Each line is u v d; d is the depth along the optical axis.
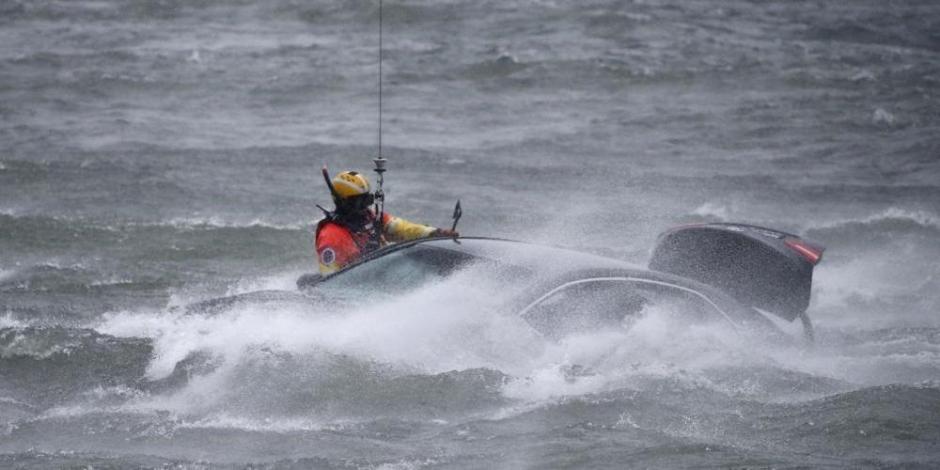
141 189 57.38
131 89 94.81
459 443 20.31
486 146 74.31
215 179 60.84
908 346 30.17
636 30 125.75
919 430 20.92
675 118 87.12
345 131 79.44
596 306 25.38
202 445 20.53
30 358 26.50
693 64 109.19
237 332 25.78
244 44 114.69
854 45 125.12
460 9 131.50
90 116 83.75
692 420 21.50
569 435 20.58
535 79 101.75
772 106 92.75
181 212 52.47
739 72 107.00
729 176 66.00
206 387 23.73
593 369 23.91
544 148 74.25
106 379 25.03
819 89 101.00
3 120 81.25
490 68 104.88
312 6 130.62
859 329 33.84
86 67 102.50
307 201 55.72
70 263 42.72
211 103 90.31
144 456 19.89
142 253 44.66
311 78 99.62
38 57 106.56
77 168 62.53
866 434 20.67
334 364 23.95
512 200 57.50
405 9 129.50
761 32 130.25
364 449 20.08
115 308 35.22
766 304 28.61
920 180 66.00
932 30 136.50
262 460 19.59
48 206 53.16
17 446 20.66
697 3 145.75
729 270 29.00
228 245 46.28
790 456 19.47
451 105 90.81
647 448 19.84
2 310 34.31
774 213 56.50
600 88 99.62
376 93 94.69
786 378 24.19
